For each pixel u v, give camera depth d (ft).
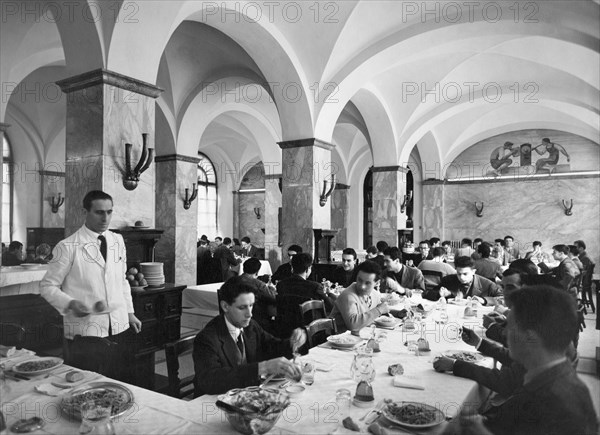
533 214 50.85
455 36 26.94
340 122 46.09
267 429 6.01
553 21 23.91
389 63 29.19
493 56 33.04
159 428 6.13
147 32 18.08
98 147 16.96
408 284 22.71
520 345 5.23
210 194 67.82
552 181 50.06
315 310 15.11
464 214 54.03
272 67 28.02
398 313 14.64
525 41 29.17
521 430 5.10
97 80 16.97
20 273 19.69
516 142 51.65
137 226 17.70
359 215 63.16
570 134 49.26
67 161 17.99
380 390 7.86
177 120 34.32
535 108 44.93
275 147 51.16
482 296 18.97
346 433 6.15
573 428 4.83
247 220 68.23
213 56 31.53
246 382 7.39
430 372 8.84
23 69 26.11
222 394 7.31
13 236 45.27
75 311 9.98
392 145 40.52
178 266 34.09
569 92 36.76
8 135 44.83
